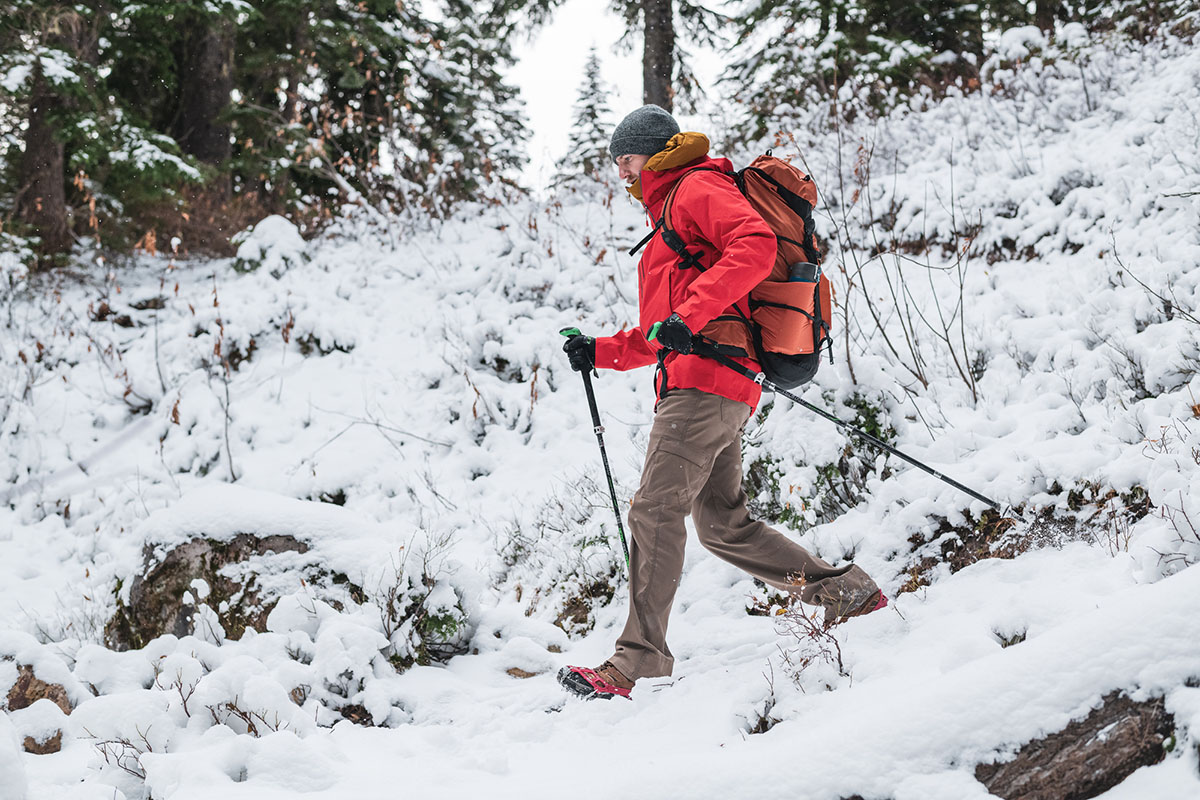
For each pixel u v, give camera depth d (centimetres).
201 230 1195
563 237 884
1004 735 173
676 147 284
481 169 1155
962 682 185
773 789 177
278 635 315
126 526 627
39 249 1129
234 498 395
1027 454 364
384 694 298
